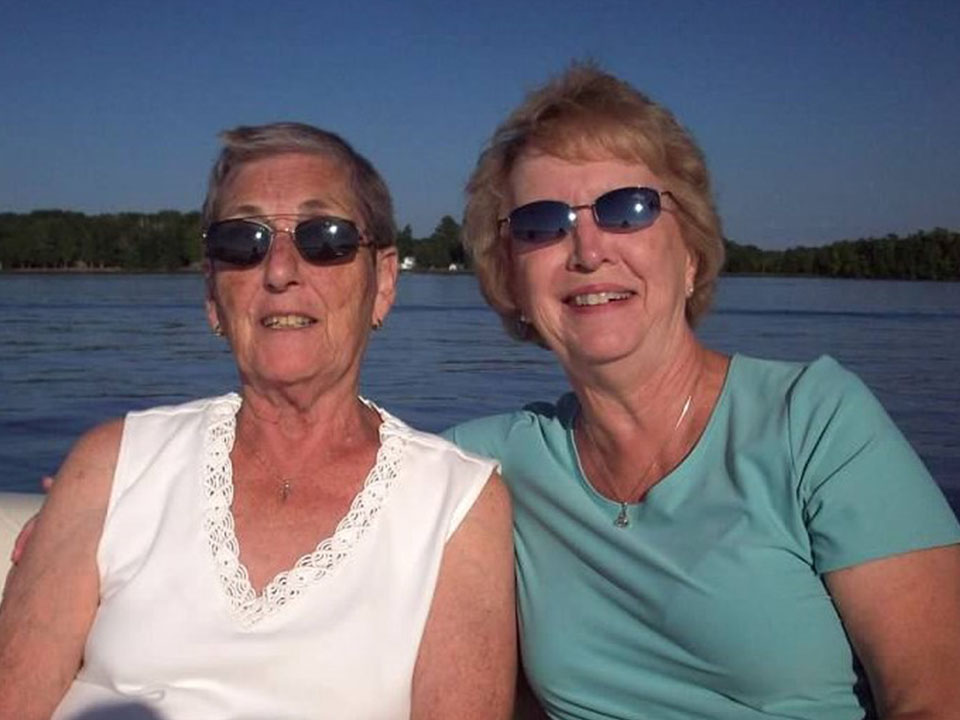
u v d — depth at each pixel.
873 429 0.73
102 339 9.47
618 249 0.81
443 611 0.78
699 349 0.86
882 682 0.71
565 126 0.83
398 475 0.80
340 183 0.83
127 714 0.75
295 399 0.81
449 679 0.76
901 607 0.70
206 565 0.76
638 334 0.81
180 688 0.74
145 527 0.79
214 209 0.84
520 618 0.87
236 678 0.74
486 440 0.92
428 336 9.69
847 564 0.71
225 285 0.82
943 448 4.05
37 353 8.26
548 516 0.85
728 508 0.76
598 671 0.82
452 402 5.59
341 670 0.74
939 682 0.69
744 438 0.77
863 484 0.71
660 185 0.83
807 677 0.75
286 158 0.82
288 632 0.74
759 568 0.74
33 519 0.85
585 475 0.84
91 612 0.79
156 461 0.81
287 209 0.81
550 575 0.85
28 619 0.77
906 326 10.41
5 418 5.24
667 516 0.79
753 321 10.99
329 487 0.81
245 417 0.83
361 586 0.76
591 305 0.83
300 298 0.80
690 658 0.77
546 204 0.83
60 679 0.78
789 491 0.74
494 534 0.81
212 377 6.93
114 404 5.78
